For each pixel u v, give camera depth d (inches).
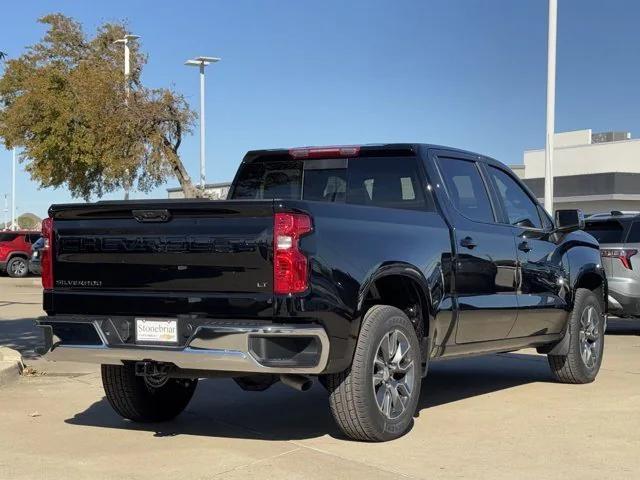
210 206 212.4
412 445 230.7
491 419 265.4
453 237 259.8
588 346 335.0
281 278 204.2
